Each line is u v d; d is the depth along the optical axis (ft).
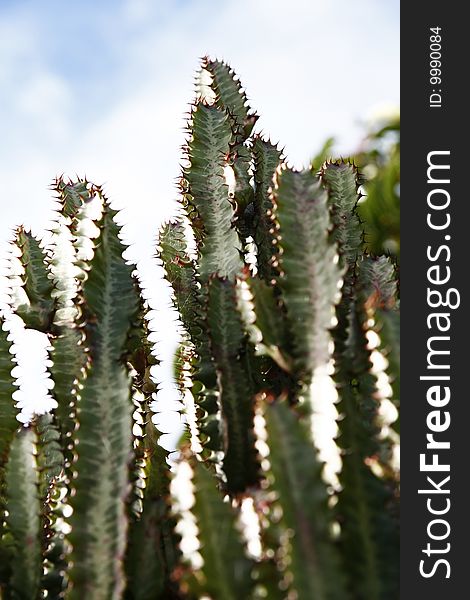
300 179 6.40
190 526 5.63
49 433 6.96
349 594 5.40
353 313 6.16
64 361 6.75
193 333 7.04
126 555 5.95
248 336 6.43
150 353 7.10
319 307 6.10
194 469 5.67
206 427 6.53
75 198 7.19
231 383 6.40
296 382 6.29
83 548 5.95
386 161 14.87
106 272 6.58
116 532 5.96
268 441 5.58
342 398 5.79
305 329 6.10
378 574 5.55
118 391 6.28
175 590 6.09
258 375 6.58
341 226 7.04
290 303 6.15
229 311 6.48
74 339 6.77
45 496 6.66
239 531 5.57
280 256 6.25
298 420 5.62
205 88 7.52
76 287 6.84
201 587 5.53
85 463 6.12
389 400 5.88
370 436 5.85
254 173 7.07
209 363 6.61
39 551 6.28
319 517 5.49
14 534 6.30
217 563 5.52
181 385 7.13
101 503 6.03
